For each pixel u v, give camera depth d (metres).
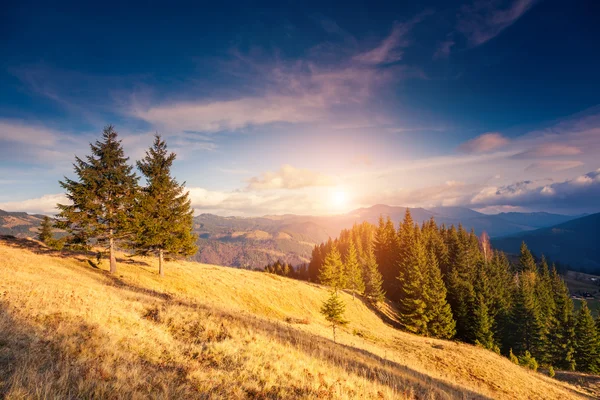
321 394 8.59
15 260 23.70
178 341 10.80
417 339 41.41
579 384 33.72
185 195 35.50
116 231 31.64
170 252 35.47
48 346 7.71
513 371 27.64
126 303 13.95
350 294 66.44
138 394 5.99
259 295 44.25
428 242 76.19
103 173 31.31
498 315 55.62
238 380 8.44
